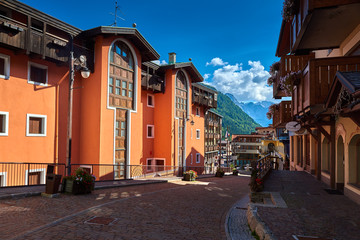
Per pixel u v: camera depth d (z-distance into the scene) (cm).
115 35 1755
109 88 1767
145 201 943
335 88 660
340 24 766
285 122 1409
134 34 1820
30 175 1428
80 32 1641
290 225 546
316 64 780
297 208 688
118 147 1830
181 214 781
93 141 1705
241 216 784
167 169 2509
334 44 935
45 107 1510
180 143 2717
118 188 1251
